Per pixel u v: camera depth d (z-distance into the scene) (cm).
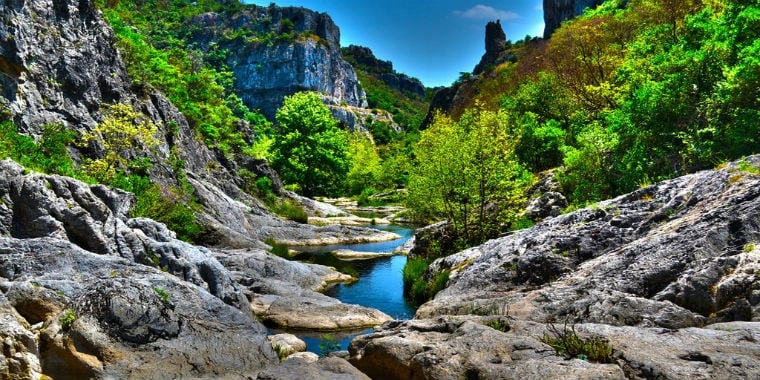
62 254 1150
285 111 6519
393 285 2031
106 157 2455
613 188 2144
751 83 1520
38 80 2355
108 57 3066
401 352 741
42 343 805
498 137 2156
